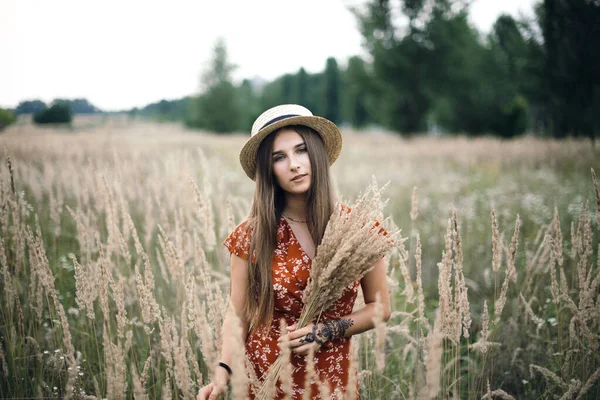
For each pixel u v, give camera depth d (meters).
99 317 3.45
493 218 2.46
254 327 2.17
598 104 16.88
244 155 2.34
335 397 2.07
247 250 2.20
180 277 2.97
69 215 5.44
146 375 2.23
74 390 2.30
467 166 13.65
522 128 31.61
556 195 7.69
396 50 31.25
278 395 2.06
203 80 55.97
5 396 2.78
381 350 1.50
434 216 6.51
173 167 5.37
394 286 2.96
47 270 2.55
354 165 12.85
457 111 33.72
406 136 32.38
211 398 1.96
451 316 2.25
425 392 1.59
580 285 2.60
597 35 16.12
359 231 1.84
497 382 3.12
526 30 17.56
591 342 2.56
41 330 3.18
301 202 2.24
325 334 1.95
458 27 31.14
